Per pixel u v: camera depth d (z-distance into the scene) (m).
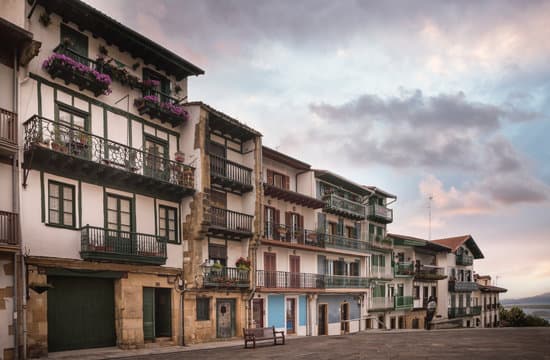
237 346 23.28
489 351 19.42
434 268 56.88
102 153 20.84
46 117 19.17
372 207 46.00
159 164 23.58
